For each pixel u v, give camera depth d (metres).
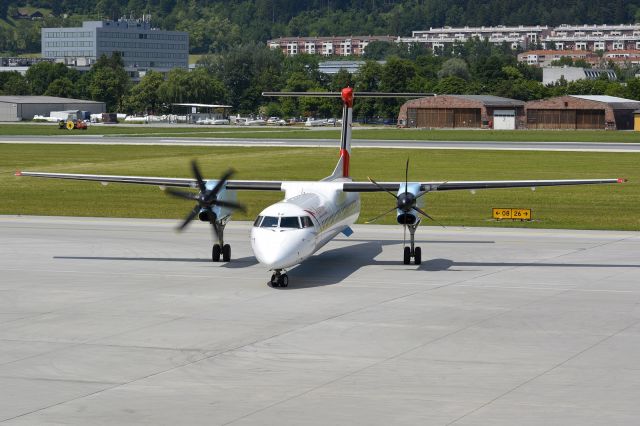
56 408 38.28
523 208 120.00
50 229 97.25
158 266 74.62
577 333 51.28
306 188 75.38
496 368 44.12
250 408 38.22
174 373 43.41
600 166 174.50
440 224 103.31
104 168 171.12
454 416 37.16
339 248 85.06
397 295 62.44
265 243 63.41
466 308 58.06
